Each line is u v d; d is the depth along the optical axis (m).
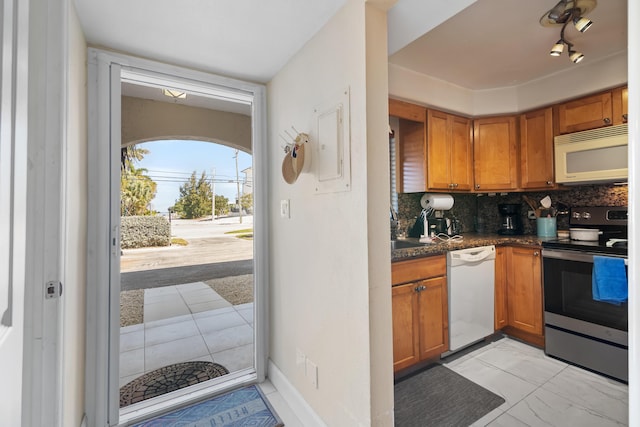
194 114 3.68
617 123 2.19
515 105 2.72
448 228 2.88
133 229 8.98
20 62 0.62
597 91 2.27
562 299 2.22
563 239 2.47
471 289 2.32
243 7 1.30
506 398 1.81
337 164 1.35
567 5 1.61
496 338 2.61
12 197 0.59
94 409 1.53
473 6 1.66
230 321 3.20
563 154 2.46
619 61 2.15
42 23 1.06
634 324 0.35
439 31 1.90
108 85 1.59
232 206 11.95
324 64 1.44
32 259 1.02
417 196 2.96
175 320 3.23
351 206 1.28
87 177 1.53
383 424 1.22
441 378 2.02
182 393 1.85
